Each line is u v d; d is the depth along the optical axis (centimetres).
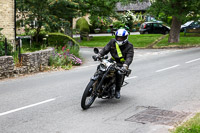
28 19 2130
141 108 822
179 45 2803
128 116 748
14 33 1933
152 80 1223
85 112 783
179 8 2725
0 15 1853
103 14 3653
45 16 2080
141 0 2880
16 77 1334
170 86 1103
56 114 763
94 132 637
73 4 2181
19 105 848
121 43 842
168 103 872
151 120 709
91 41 3659
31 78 1305
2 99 918
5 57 1306
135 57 2108
